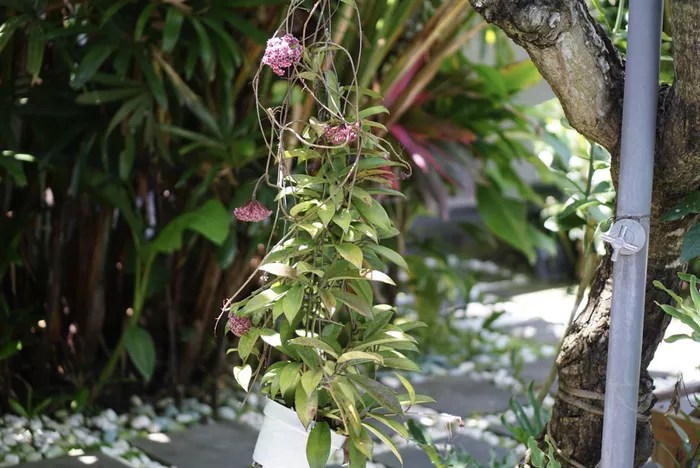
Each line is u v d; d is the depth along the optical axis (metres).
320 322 1.51
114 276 2.94
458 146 3.20
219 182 2.81
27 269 2.76
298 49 1.42
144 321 2.97
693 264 3.50
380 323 1.57
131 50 2.42
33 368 2.78
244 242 2.87
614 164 1.51
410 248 3.89
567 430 1.64
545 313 4.17
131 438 2.58
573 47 1.38
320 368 1.43
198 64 2.73
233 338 3.04
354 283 1.57
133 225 2.58
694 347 3.52
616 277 1.43
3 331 2.59
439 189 2.97
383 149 1.55
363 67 2.63
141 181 2.85
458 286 3.62
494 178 3.49
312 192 1.52
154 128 2.54
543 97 3.88
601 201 2.00
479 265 5.18
